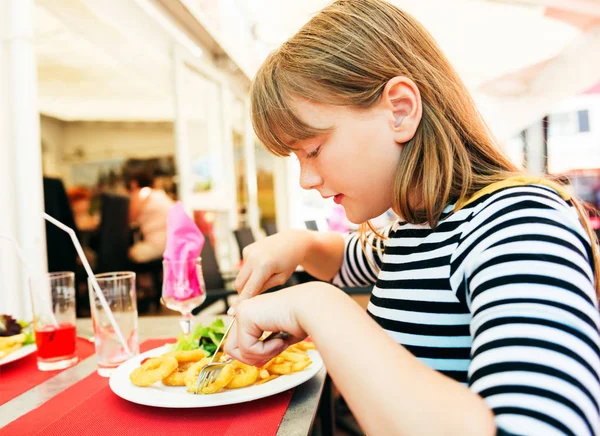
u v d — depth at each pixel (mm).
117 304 863
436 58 639
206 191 3936
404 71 579
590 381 334
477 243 486
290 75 557
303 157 606
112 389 673
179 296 927
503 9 3686
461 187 583
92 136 4340
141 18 2875
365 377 381
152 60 3422
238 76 4418
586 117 4340
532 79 4691
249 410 615
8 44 1420
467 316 541
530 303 371
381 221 2229
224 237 4285
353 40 562
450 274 548
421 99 592
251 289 737
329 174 582
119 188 4352
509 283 394
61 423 596
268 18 3928
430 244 582
